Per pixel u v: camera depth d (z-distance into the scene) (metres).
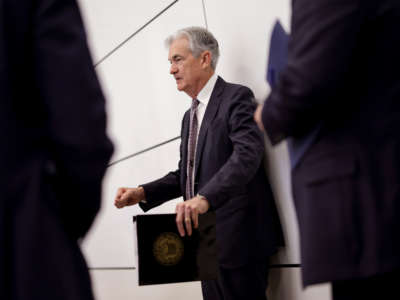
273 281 1.74
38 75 0.75
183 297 2.21
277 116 0.86
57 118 0.74
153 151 2.41
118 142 2.67
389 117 0.80
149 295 2.44
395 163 0.79
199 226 1.38
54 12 0.77
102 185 0.81
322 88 0.79
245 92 1.63
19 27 0.75
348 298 0.82
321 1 0.81
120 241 2.66
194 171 1.65
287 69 0.83
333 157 0.81
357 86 0.82
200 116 1.75
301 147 0.87
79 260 0.76
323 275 0.78
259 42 1.79
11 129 0.73
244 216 1.56
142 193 1.72
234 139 1.53
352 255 0.77
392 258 0.75
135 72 2.53
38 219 0.72
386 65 0.81
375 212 0.77
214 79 1.76
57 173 0.77
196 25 2.11
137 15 2.51
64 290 0.71
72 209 0.79
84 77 0.76
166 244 1.37
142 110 2.48
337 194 0.79
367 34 0.81
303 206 0.84
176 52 1.75
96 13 2.85
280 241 1.66
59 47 0.75
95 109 0.76
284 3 1.70
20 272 0.69
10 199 0.71
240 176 1.43
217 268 1.39
